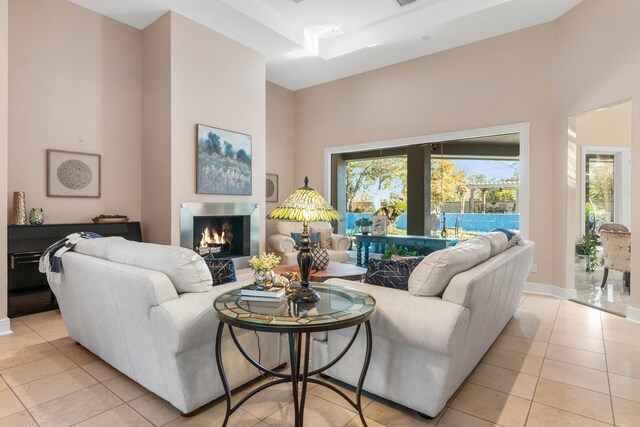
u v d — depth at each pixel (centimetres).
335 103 649
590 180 658
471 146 521
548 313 376
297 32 507
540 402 204
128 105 452
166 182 430
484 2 420
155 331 181
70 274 248
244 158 514
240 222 534
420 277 192
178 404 184
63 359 257
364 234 594
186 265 191
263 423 182
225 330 199
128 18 438
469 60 506
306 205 200
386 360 196
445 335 169
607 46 379
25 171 371
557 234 445
